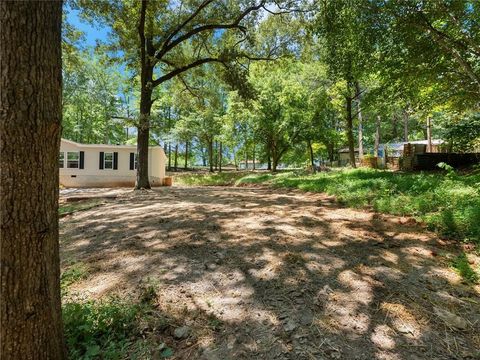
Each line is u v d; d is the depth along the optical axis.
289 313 2.46
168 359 2.03
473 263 3.21
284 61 14.23
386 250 3.65
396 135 35.81
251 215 5.68
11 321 1.59
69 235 4.99
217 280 3.03
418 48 9.23
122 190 14.16
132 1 11.02
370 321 2.34
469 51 8.61
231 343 2.16
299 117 23.03
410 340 2.14
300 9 11.70
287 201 7.62
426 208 5.20
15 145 1.54
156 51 12.65
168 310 2.55
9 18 1.52
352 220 5.13
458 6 7.91
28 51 1.55
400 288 2.79
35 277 1.65
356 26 8.81
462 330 2.25
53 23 1.67
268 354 2.04
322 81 18.97
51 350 1.75
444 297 2.65
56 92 1.70
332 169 18.48
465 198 5.12
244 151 31.33
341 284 2.88
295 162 33.91
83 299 2.76
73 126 31.28
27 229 1.60
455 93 10.93
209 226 4.91
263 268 3.24
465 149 13.64
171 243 4.13
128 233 4.80
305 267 3.22
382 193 6.73
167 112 29.30
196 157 41.69
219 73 14.48
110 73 30.59
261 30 13.17
